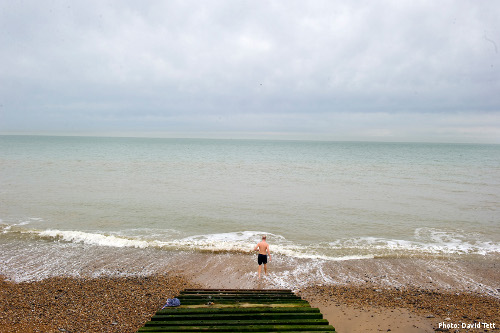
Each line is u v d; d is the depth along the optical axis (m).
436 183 30.42
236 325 6.52
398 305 9.19
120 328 7.53
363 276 11.39
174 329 6.31
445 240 14.97
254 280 11.02
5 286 9.98
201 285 10.59
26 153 61.38
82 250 13.37
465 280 11.08
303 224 17.31
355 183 30.30
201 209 20.12
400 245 14.30
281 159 58.31
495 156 73.44
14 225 16.20
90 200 21.86
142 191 25.30
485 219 18.30
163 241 14.48
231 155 68.75
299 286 10.62
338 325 7.99
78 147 91.50
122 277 11.02
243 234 15.65
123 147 99.88
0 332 7.05
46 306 8.66
